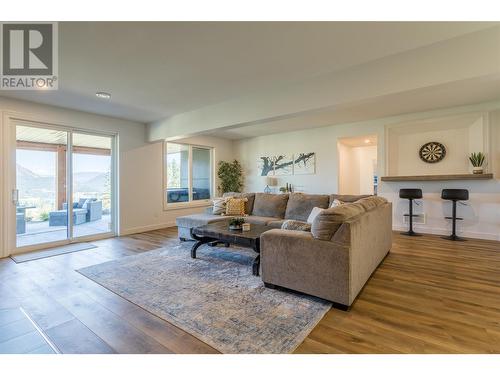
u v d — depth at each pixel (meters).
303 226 2.95
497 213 4.42
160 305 2.23
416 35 2.28
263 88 3.54
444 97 4.12
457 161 5.03
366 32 2.24
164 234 5.27
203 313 2.08
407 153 5.56
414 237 4.72
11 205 3.85
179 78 3.18
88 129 4.72
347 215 2.25
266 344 1.69
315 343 1.69
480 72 2.22
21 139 3.98
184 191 6.70
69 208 4.52
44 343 1.72
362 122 5.72
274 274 2.49
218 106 4.18
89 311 2.14
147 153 5.68
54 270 3.12
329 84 3.05
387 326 1.88
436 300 2.27
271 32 2.23
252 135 7.37
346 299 2.10
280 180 7.04
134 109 4.51
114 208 5.21
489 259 3.40
